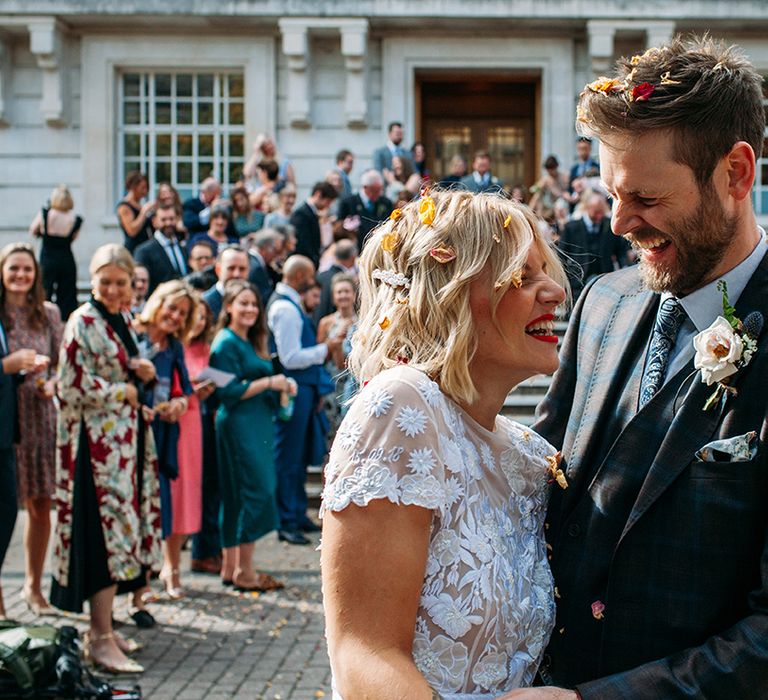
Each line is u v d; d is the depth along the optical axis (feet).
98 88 49.29
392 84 49.29
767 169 49.06
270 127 49.21
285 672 17.34
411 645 6.06
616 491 6.95
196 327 22.62
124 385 17.42
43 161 49.57
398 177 42.22
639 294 7.68
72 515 17.15
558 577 7.19
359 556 6.01
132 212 37.93
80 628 19.60
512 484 6.89
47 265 36.81
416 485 6.09
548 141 49.52
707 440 6.57
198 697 16.16
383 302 6.82
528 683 6.73
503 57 49.29
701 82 6.33
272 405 22.58
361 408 6.27
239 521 22.11
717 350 6.50
